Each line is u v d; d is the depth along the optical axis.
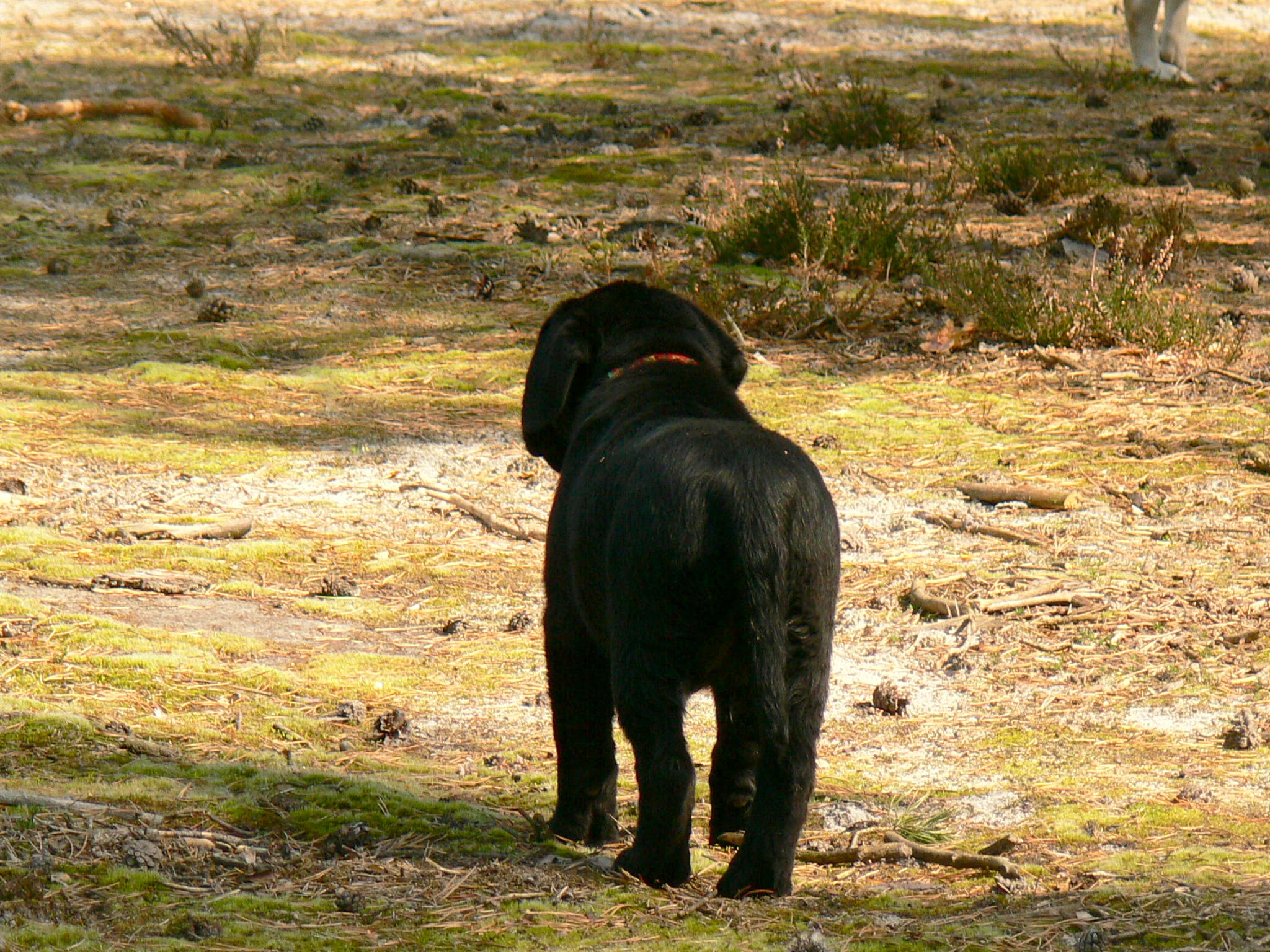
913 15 66.75
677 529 9.81
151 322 26.73
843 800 12.40
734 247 29.97
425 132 42.75
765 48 58.38
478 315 27.36
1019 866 10.93
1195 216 34.00
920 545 18.53
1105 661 15.53
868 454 21.39
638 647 10.00
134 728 13.15
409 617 16.45
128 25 59.56
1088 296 26.33
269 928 9.44
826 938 9.50
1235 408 23.14
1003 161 35.75
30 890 9.66
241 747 12.97
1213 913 9.99
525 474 20.67
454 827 11.54
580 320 12.20
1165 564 17.89
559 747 11.58
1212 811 12.17
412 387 23.92
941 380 24.45
